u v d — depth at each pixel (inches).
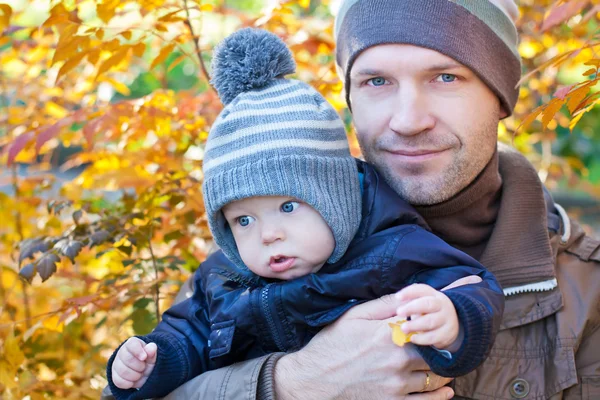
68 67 85.7
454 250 61.2
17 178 112.0
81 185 109.0
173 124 99.3
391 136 67.3
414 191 67.7
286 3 93.6
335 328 62.5
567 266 72.4
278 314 63.7
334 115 65.9
